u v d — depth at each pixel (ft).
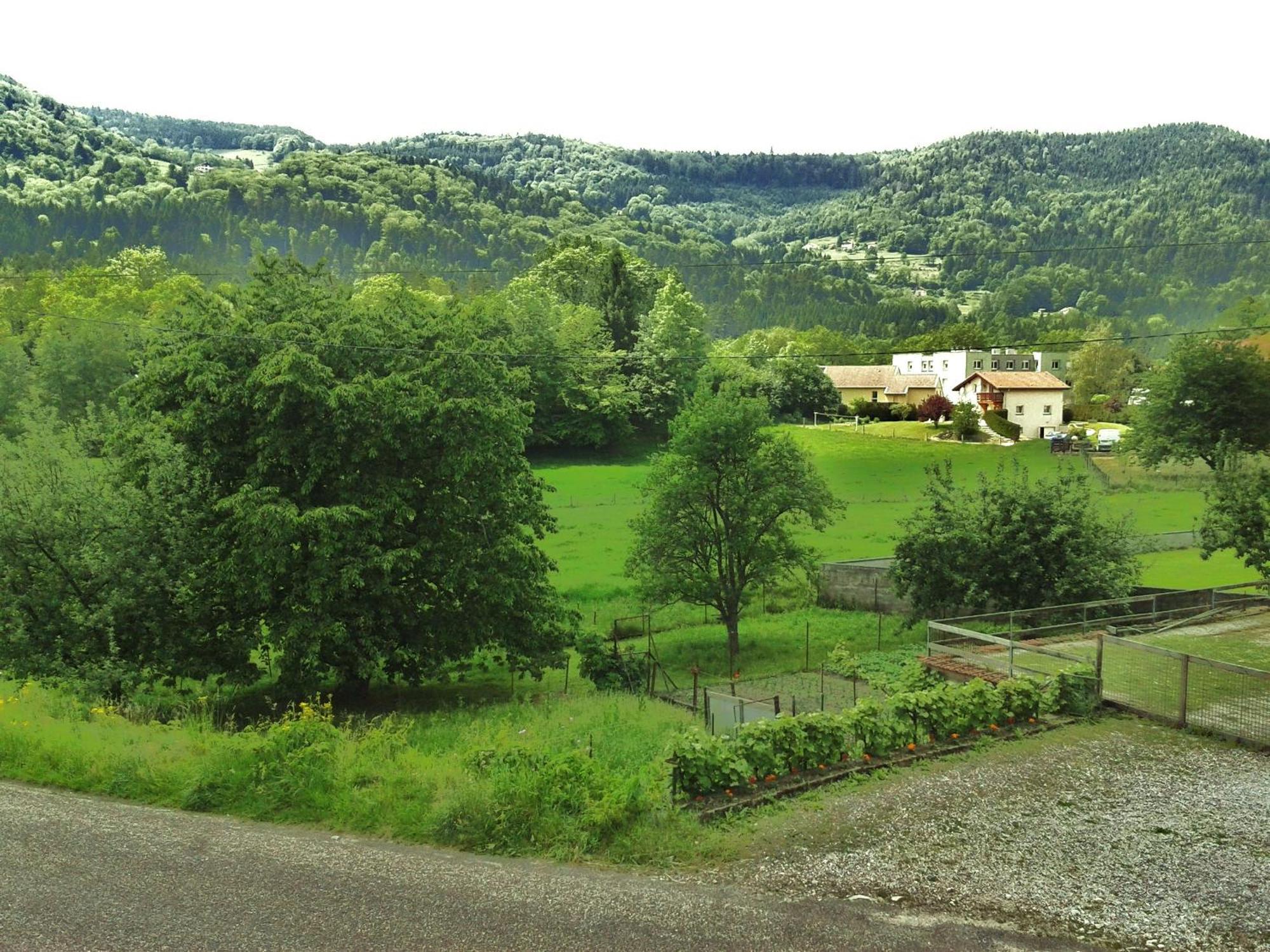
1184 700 50.70
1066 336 457.68
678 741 38.83
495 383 93.66
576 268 406.21
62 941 25.95
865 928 27.48
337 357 83.66
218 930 26.71
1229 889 30.66
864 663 101.81
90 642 69.77
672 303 346.13
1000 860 32.73
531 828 33.60
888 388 387.34
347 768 38.93
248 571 75.82
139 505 72.49
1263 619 87.56
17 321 325.01
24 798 37.60
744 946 26.25
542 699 87.61
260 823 35.47
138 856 31.89
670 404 328.49
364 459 82.74
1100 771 43.06
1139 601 97.09
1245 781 41.93
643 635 124.47
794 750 40.83
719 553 116.67
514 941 26.32
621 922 27.50
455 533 86.84
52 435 73.97
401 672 88.12
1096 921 28.35
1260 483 71.87
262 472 79.10
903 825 35.81
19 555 68.95
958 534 104.12
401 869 31.07
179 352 81.20
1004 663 66.44
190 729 47.47
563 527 189.26
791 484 118.11
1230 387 197.26
